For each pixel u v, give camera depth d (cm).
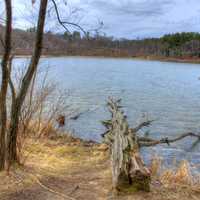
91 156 612
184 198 415
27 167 497
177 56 9131
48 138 743
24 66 712
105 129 996
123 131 519
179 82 3041
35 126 751
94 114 1242
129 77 3434
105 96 1833
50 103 953
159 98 1889
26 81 467
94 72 3916
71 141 752
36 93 770
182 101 1789
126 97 1880
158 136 966
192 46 9238
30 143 646
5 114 465
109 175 488
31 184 443
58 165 543
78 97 1694
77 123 1059
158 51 9381
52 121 821
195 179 512
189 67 5972
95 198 408
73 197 410
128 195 413
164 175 495
